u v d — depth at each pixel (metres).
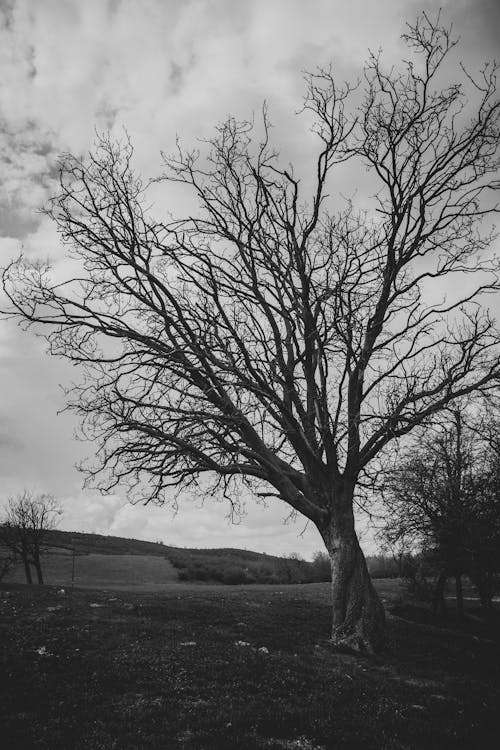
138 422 19.25
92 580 58.28
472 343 19.66
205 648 16.97
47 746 8.99
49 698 11.56
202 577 64.81
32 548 50.31
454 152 20.19
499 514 23.48
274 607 29.31
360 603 18.94
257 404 18.36
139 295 20.91
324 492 19.83
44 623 19.70
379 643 18.70
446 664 18.27
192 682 13.04
